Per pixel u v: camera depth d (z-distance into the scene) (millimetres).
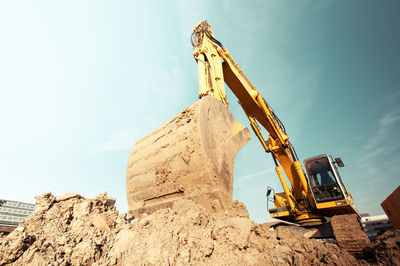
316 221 9203
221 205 4926
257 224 4445
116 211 5934
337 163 9422
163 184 6277
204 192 5160
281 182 10578
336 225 6375
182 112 6711
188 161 5680
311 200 9656
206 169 5250
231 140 6449
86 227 4562
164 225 4273
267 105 10906
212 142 5758
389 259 3635
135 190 7258
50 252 3590
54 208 4883
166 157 6438
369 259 5102
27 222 4336
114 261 3590
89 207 5102
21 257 3377
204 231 4098
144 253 3586
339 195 8430
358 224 6125
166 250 3492
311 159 9516
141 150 7742
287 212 9945
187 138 5941
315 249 4102
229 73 9953
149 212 6410
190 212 4520
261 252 3770
